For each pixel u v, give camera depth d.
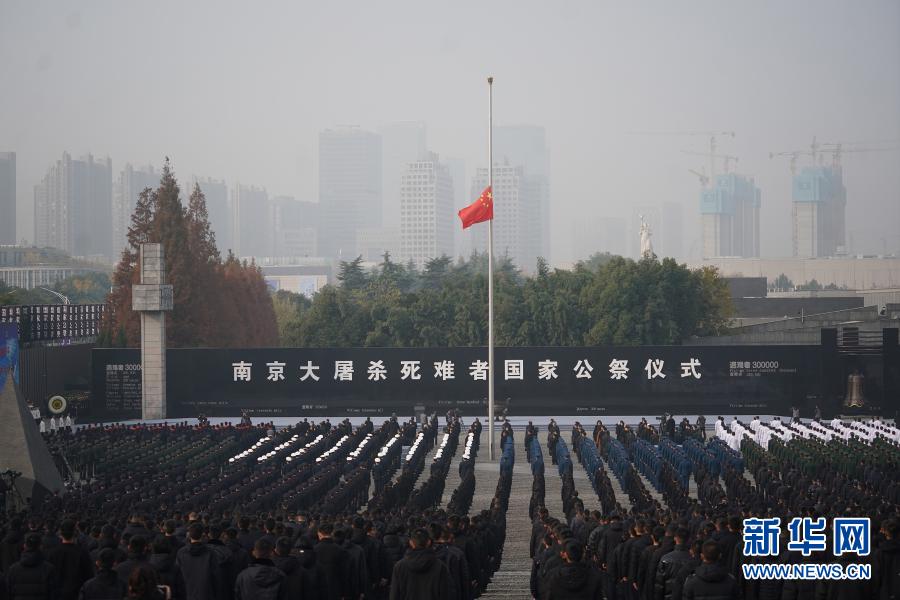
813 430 63.91
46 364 86.25
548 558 21.48
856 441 54.84
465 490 41.09
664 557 20.52
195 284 109.00
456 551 20.39
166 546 17.72
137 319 110.56
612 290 108.31
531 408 83.38
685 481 50.47
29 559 17.14
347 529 20.84
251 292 125.94
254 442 63.31
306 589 18.17
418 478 54.19
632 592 23.30
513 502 49.84
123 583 16.95
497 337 110.44
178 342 107.69
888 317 109.25
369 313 115.12
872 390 81.25
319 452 56.44
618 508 29.81
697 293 113.69
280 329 147.88
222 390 83.31
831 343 81.56
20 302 157.12
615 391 83.12
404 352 83.56
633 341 107.31
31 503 39.97
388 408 83.50
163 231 108.44
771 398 82.12
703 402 82.44
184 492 40.03
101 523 25.11
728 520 21.17
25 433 44.47
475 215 63.69
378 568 22.00
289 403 83.31
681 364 82.62
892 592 19.44
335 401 83.38
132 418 83.12
